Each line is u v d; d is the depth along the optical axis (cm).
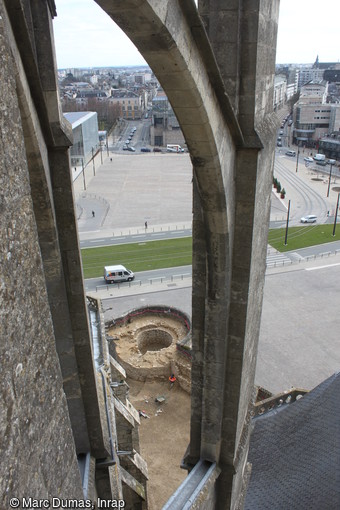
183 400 2569
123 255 4906
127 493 1500
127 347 2894
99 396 1223
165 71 635
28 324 366
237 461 1222
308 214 6444
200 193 876
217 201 874
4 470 323
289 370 2892
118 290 4072
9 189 334
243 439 1291
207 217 913
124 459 1648
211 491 1179
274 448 1630
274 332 3322
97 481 1091
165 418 2427
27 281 366
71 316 916
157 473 2041
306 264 4603
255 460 1644
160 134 12912
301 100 13100
